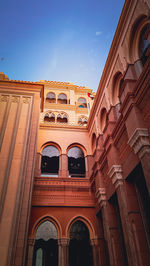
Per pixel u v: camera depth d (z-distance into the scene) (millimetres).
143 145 7855
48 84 24906
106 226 11523
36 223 13312
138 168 8930
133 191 9328
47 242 13211
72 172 16703
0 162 11055
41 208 13992
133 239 8266
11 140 11906
